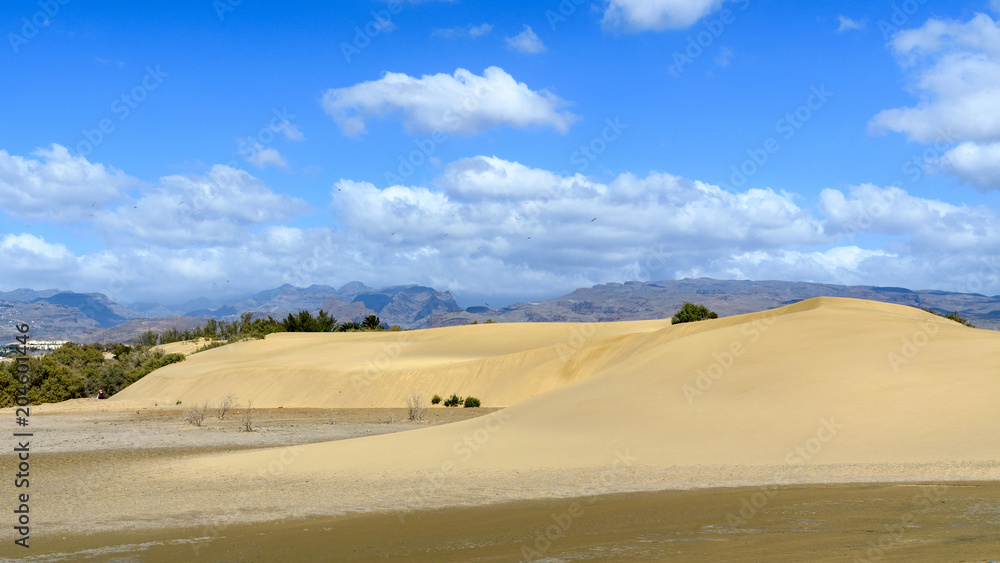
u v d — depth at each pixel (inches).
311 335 4276.6
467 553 474.0
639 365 1341.0
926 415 852.6
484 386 2359.7
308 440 1349.7
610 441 916.0
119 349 5093.5
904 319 1396.4
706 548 449.1
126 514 647.8
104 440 1366.9
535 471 793.6
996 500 556.4
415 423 1706.4
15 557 500.1
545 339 3304.6
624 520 557.9
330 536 543.5
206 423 1748.3
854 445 786.8
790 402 962.7
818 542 447.8
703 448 839.1
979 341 1125.1
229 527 587.5
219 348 3907.5
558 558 443.5
